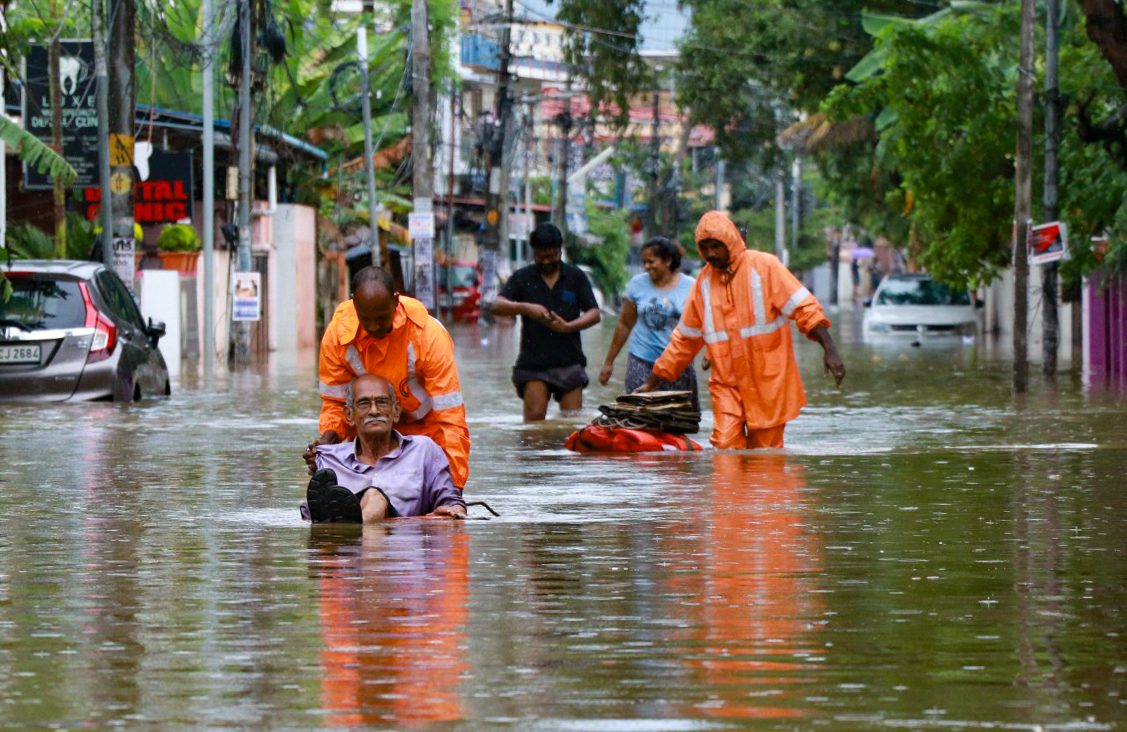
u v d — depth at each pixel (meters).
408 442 13.91
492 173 88.50
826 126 71.44
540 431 23.28
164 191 47.06
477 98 118.50
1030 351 55.12
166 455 20.36
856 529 13.16
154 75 43.66
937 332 67.12
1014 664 8.09
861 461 18.97
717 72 74.31
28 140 29.45
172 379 38.88
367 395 13.63
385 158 83.56
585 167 131.25
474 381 37.16
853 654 8.32
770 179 152.00
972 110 43.47
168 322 48.81
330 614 9.49
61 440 22.56
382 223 80.88
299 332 65.88
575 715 7.11
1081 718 7.04
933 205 48.44
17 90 43.31
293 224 64.44
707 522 13.62
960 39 43.03
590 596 10.05
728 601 9.87
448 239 93.44
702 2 75.19
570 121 112.69
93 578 10.88
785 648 8.48
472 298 93.56
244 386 35.88
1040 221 43.91
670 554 11.80
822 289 183.50
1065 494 15.62
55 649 8.56
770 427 20.67
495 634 8.88
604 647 8.52
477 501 14.42
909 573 10.92
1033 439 22.28
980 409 28.59
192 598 10.07
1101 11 34.72
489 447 21.02
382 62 81.44
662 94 148.50
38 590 10.41
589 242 128.88
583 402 29.89
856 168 75.06
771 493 15.84
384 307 13.64
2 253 29.22
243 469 18.66
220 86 59.06
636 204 150.50
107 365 30.08
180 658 8.33
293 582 10.63
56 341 29.84
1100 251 43.09
